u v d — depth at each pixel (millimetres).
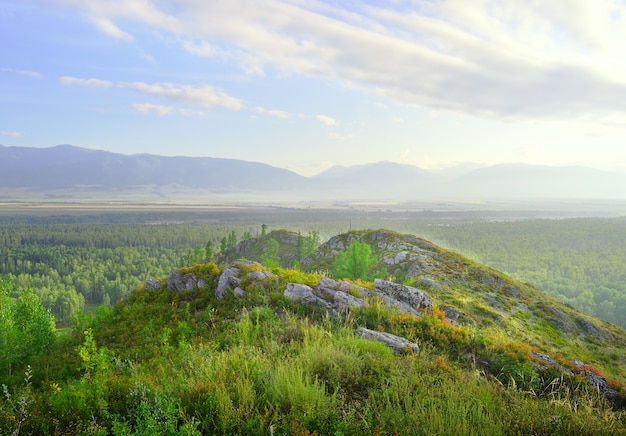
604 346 30906
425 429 5773
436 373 8523
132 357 11797
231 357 8461
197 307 16516
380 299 16469
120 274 169625
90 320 17359
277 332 11812
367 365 8281
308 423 5758
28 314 16594
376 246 61625
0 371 13086
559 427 6645
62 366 11961
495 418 6609
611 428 6762
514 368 10070
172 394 6633
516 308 34562
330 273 51594
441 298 30094
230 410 5961
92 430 5449
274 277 18047
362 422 5914
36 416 5938
